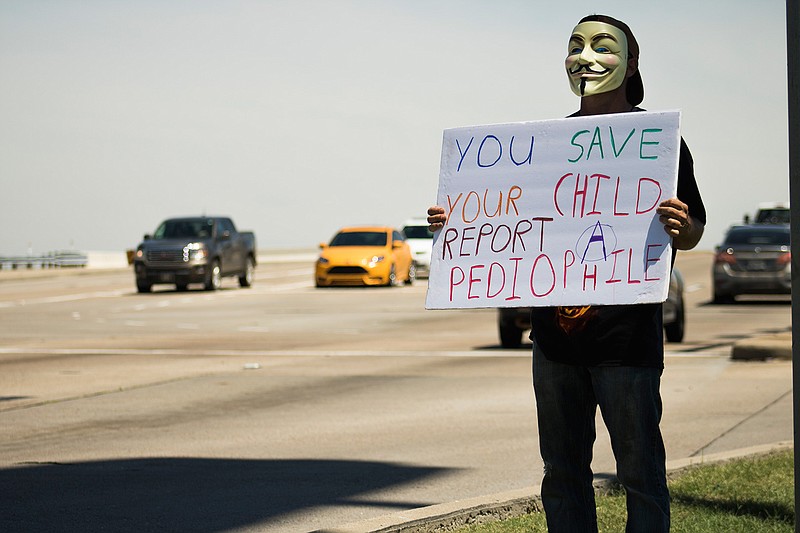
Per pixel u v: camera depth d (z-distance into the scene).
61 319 29.36
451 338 24.11
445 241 5.38
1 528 7.92
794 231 4.70
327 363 19.06
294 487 9.27
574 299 5.09
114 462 10.42
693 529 7.05
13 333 25.22
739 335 24.14
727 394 14.80
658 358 5.11
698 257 80.06
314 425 12.56
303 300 36.72
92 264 68.25
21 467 10.20
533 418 12.97
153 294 40.59
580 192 5.18
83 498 8.88
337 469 10.02
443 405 14.08
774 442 10.97
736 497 7.93
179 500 8.80
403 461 10.39
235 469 10.07
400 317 30.20
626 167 5.12
